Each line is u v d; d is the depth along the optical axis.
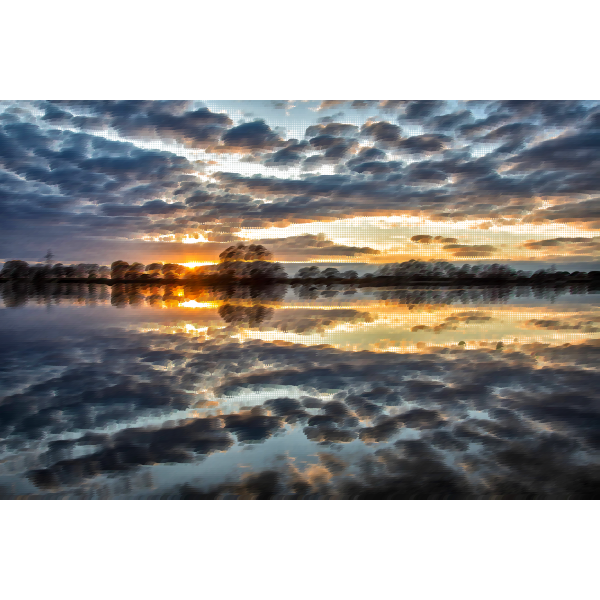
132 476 1.48
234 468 1.53
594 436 1.78
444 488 1.39
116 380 2.65
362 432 1.84
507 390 2.41
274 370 2.86
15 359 3.22
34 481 1.45
